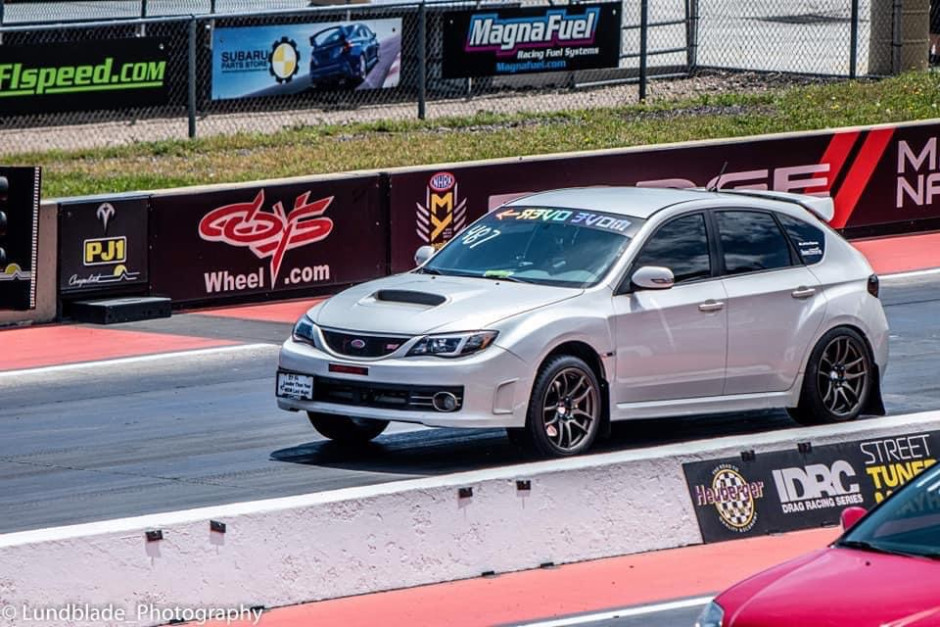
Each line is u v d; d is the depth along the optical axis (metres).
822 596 25.67
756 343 46.81
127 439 48.31
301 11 97.62
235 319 68.38
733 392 46.72
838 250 49.53
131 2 129.00
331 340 43.69
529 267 45.94
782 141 83.19
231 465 44.84
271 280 72.19
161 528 34.22
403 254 75.44
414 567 37.12
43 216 66.81
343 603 35.81
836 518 42.53
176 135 94.31
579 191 49.41
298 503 36.03
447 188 76.06
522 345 42.62
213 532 34.78
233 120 97.81
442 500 37.59
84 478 43.56
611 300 44.53
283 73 97.81
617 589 36.88
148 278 69.19
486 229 48.03
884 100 105.88
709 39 129.38
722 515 41.12
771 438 42.41
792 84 112.25
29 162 85.88
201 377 57.59
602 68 106.31
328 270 73.62
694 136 94.44
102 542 33.50
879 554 27.31
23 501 41.19
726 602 26.41
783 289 47.41
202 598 34.50
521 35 103.06
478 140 93.06
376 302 44.47
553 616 34.81
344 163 86.56
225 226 70.88
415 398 42.19
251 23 111.25
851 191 85.19
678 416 48.03
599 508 39.56
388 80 101.44
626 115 101.56
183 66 97.69
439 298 43.78
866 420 45.41
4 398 54.44
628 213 46.88
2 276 66.25
